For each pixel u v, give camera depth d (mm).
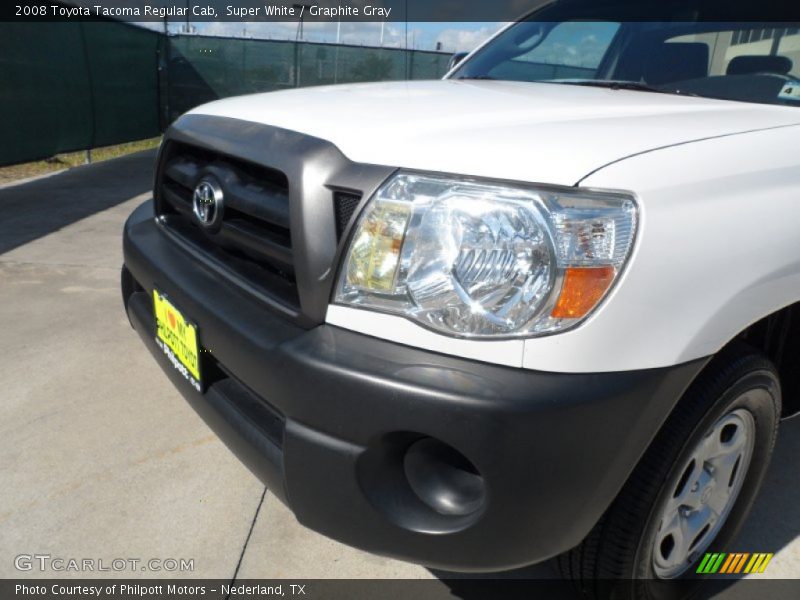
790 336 1835
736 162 1447
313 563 1872
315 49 13891
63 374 2910
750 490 1771
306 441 1327
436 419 1196
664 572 1643
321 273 1361
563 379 1198
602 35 2621
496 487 1210
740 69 2221
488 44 3041
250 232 1600
